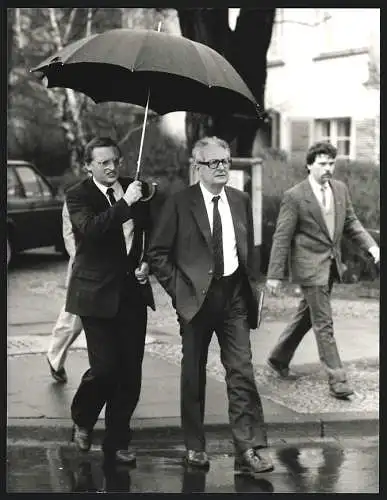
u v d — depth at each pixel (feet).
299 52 69.92
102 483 17.46
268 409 22.30
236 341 18.37
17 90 67.31
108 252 17.98
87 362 26.53
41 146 68.80
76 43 17.70
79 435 19.27
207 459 18.52
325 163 23.26
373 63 64.75
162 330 32.14
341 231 23.67
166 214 18.22
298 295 39.73
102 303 17.83
